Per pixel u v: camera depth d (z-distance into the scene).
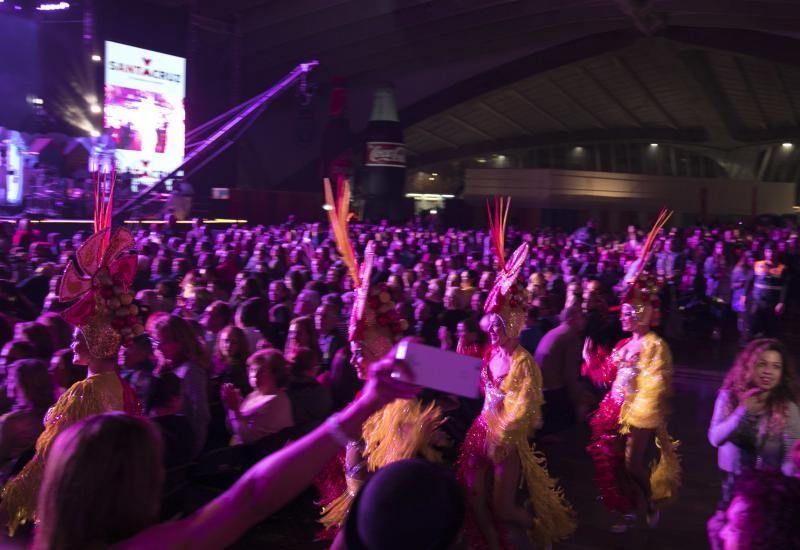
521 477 4.82
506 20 35.25
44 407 4.43
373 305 4.09
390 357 1.50
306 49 38.12
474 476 4.56
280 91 36.19
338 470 4.45
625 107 49.16
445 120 48.12
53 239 14.35
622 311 5.54
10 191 23.95
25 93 29.95
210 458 5.45
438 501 1.25
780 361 3.94
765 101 45.59
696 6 29.56
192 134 34.03
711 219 38.38
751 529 2.06
